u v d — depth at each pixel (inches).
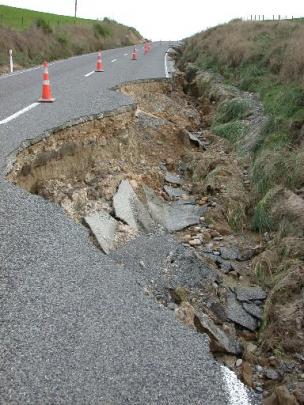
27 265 163.3
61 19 1653.5
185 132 429.7
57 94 436.8
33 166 269.6
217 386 122.0
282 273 217.6
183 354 131.7
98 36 1518.2
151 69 711.1
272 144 343.9
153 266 215.6
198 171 363.9
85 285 157.9
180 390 118.2
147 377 120.6
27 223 193.0
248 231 285.0
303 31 642.8
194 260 228.4
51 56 981.2
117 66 751.7
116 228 239.3
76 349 126.6
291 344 173.8
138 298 156.6
